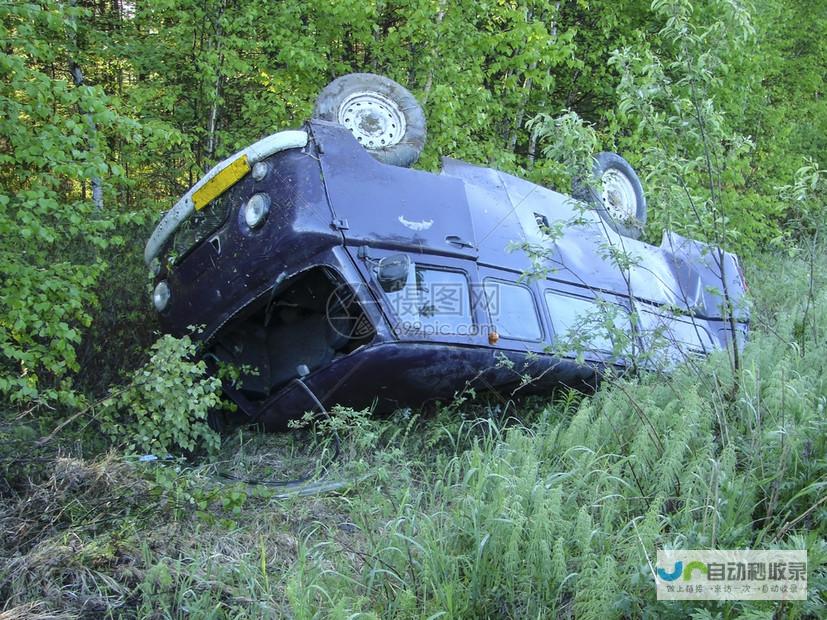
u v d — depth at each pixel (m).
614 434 5.29
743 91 14.30
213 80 9.35
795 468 4.47
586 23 14.62
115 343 7.19
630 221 7.10
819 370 6.09
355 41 10.88
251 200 5.71
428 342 5.59
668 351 6.51
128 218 6.51
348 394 5.62
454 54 10.95
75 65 9.66
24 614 3.43
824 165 18.44
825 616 3.44
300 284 6.02
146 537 4.21
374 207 5.75
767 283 10.23
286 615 3.76
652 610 3.52
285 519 4.77
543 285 6.67
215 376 6.27
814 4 19.48
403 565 4.08
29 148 5.63
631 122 12.59
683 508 4.36
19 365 6.25
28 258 6.66
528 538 4.05
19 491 4.46
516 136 13.14
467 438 5.82
